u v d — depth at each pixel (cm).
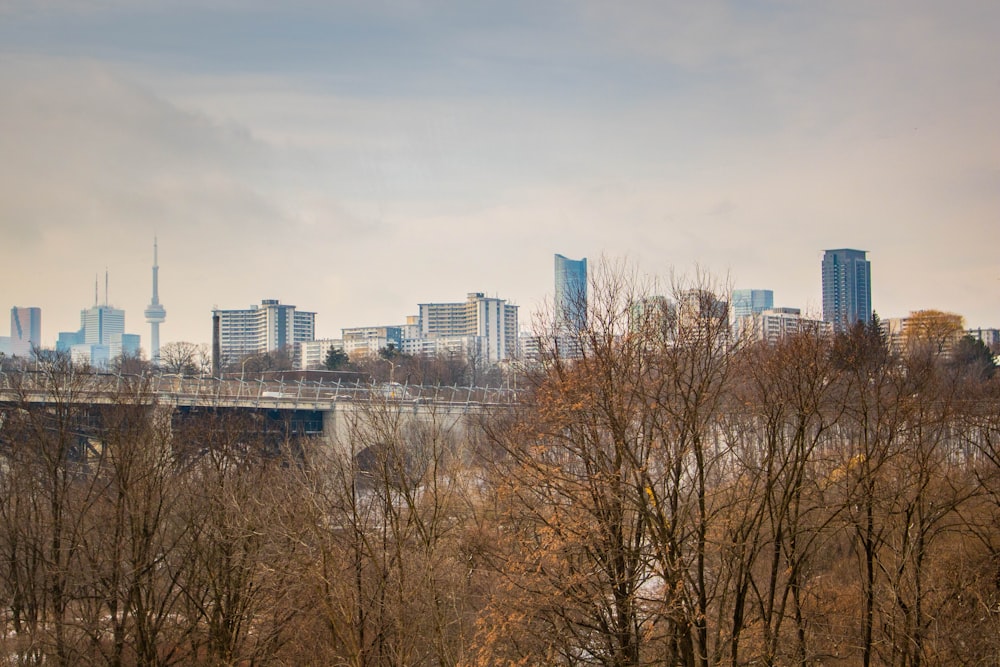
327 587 3488
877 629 3703
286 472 4628
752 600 3650
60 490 4491
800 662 3378
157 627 4044
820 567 4175
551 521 3344
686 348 3397
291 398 7875
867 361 4147
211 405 6725
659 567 3553
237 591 3850
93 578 4056
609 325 3469
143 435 4491
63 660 3984
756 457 4116
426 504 3934
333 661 3688
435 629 3450
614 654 3328
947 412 3756
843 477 3731
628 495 3209
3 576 4347
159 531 4334
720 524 3266
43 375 5428
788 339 4181
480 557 3669
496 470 3591
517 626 3269
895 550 3641
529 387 4306
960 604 3700
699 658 3194
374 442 4316
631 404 3312
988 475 4125
